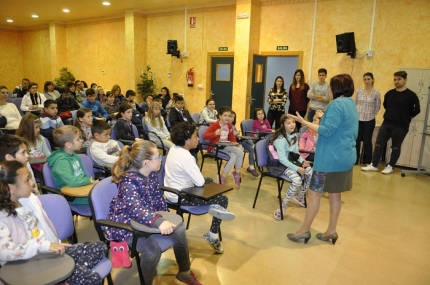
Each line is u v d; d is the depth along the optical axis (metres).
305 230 2.87
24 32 13.83
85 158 2.78
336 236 2.87
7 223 1.50
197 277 2.32
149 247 1.86
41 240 1.52
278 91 6.56
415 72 5.28
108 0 8.34
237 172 4.28
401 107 5.02
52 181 2.45
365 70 6.32
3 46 13.66
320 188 2.68
